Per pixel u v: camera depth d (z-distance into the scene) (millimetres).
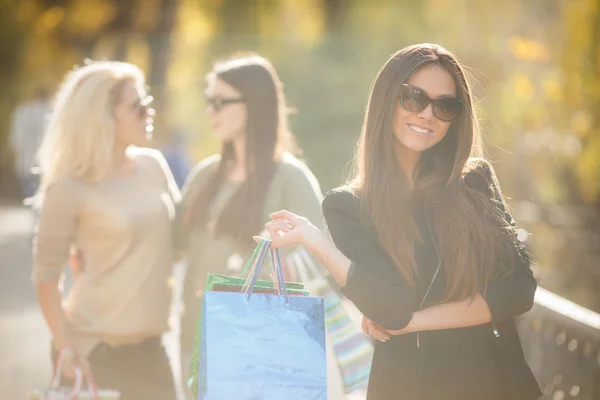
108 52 74562
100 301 11961
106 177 12031
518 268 9031
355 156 9758
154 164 12633
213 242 13258
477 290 8836
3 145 75125
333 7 58844
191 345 13492
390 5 54938
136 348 12156
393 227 8906
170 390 12398
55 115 12117
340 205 9094
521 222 28375
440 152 9430
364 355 11969
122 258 11992
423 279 8938
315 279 12656
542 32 36625
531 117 32219
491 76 37219
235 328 8609
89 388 10297
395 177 9094
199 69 70188
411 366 8953
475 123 9398
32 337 23906
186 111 65625
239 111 13430
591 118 30703
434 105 9055
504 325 9047
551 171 30828
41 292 11742
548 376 15016
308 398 8680
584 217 28203
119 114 12133
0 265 36812
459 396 8867
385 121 9156
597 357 13656
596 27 31000
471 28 40812
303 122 54250
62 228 11820
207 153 49781
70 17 76875
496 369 8953
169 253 12438
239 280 9031
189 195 13680
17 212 61375
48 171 12062
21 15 78750
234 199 13148
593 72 30828
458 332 8953
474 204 9055
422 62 9102
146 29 71625
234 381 8523
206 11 70875
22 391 18484
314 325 8805
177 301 20016
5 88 77062
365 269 8789
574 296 26000
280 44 59094
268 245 8922
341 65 56281
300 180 13375
